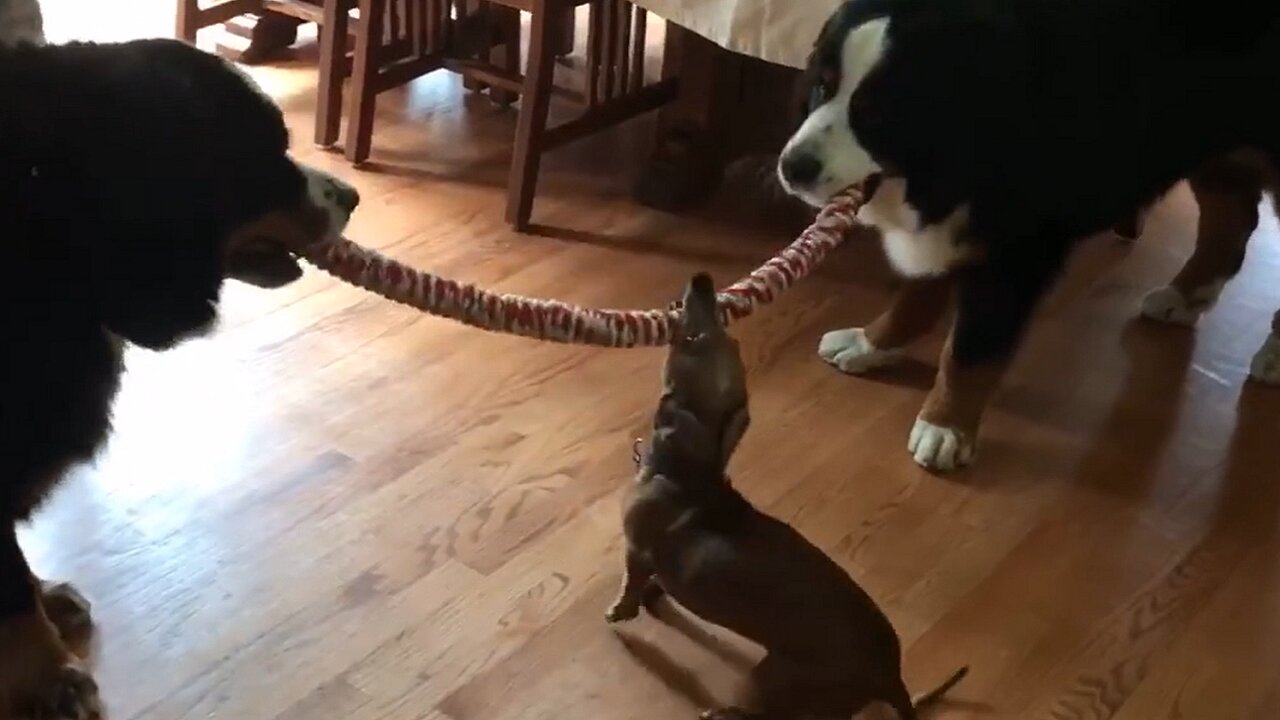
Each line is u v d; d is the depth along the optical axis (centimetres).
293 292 239
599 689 167
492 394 219
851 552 194
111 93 131
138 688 161
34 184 129
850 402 226
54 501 186
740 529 158
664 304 248
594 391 221
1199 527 204
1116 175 208
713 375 157
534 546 188
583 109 311
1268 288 272
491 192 280
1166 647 181
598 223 273
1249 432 228
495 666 169
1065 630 183
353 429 208
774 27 231
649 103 281
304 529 187
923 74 187
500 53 326
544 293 248
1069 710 170
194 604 174
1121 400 233
